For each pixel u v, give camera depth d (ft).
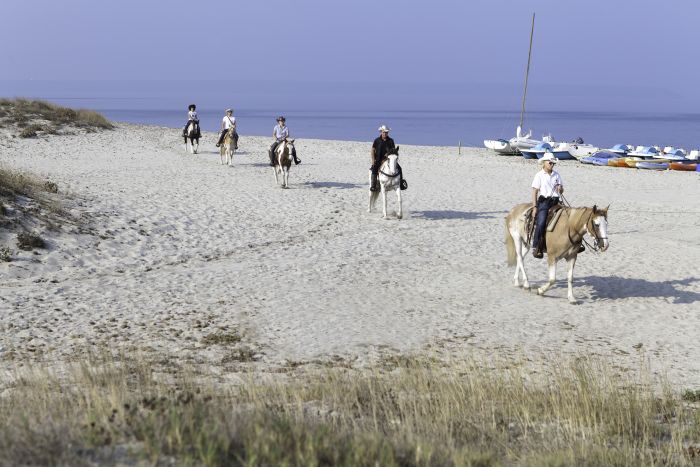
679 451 27.14
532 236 52.21
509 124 532.32
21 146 129.18
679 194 107.86
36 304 47.21
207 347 40.09
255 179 106.32
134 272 57.00
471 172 126.52
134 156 127.54
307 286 54.03
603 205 96.07
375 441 23.70
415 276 58.29
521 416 29.84
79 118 160.97
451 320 46.93
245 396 29.91
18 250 57.98
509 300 52.03
